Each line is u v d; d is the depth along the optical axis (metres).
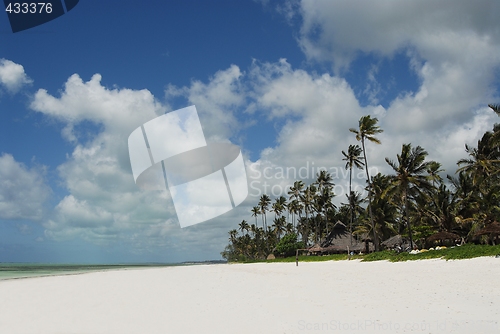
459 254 26.08
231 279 23.64
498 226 35.09
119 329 8.77
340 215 84.38
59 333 8.50
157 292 16.64
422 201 49.53
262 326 8.59
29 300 14.80
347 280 18.97
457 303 10.57
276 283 19.31
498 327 7.75
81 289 19.20
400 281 16.83
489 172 41.16
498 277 15.88
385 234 55.09
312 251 66.94
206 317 9.92
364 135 47.88
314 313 9.95
